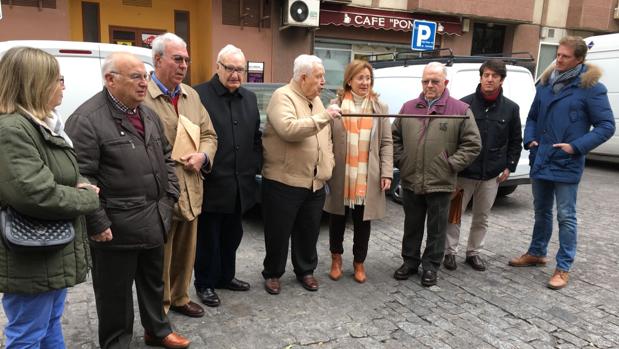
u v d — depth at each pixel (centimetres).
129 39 966
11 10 791
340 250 377
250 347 275
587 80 345
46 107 185
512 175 568
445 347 280
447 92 359
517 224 538
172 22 1002
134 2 956
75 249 197
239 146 308
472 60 584
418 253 381
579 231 512
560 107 358
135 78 219
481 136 382
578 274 393
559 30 1353
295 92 320
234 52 300
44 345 219
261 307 325
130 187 226
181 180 271
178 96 274
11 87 178
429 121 356
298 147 321
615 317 320
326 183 354
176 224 286
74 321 296
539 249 405
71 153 196
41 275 185
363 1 1106
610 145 885
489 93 378
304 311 321
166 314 286
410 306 333
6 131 171
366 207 353
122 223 226
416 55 741
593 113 346
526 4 1244
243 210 318
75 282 198
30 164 173
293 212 332
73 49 405
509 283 375
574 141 348
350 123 349
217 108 302
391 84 629
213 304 322
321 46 1113
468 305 336
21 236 176
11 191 171
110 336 249
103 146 218
